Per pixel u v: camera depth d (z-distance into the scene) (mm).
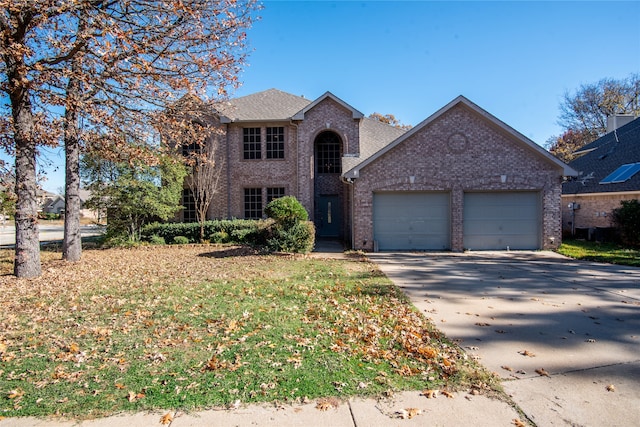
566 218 20031
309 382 3758
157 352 4562
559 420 3166
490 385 3734
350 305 6605
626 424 3111
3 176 10258
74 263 12289
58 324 5777
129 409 3338
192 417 3213
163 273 10211
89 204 16953
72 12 8289
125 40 8289
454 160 14617
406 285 8383
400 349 4609
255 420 3166
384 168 14711
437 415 3234
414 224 14875
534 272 10008
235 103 20828
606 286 8242
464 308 6516
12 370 4156
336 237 20203
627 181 16219
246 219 19297
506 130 14336
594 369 4117
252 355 4410
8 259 13984
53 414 3281
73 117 10531
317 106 19312
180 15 9617
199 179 17844
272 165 19625
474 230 14766
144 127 10938
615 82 34219
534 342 4910
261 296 7254
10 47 7641
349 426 3086
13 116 9625
